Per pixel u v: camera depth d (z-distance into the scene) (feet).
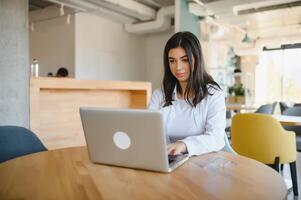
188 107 5.11
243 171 3.46
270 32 26.07
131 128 3.33
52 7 22.66
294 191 8.77
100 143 3.62
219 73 22.74
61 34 23.25
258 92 27.86
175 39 4.87
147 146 3.34
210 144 4.36
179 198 2.63
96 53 23.97
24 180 3.14
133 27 25.04
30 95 8.39
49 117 9.49
